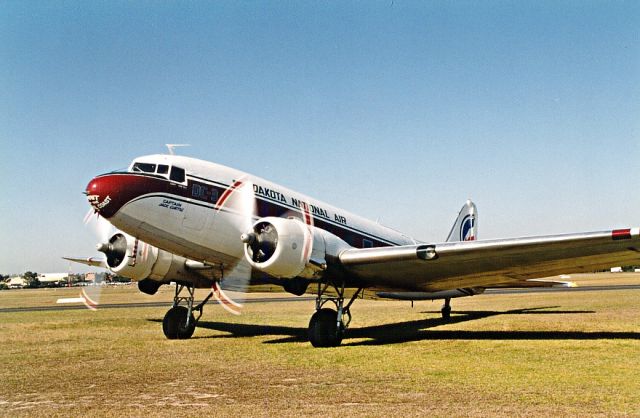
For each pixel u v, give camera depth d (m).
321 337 10.21
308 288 11.73
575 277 79.62
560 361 8.04
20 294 58.94
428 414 5.06
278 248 9.67
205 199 10.92
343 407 5.38
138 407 5.54
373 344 10.50
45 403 5.80
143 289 13.27
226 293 11.90
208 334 13.06
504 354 8.80
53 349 10.35
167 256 12.20
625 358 8.27
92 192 9.84
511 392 5.98
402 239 16.66
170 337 12.08
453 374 7.12
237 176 11.67
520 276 11.45
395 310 21.83
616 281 54.62
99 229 12.27
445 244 9.88
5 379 7.22
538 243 9.16
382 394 5.96
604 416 4.94
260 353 9.43
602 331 11.98
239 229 11.31
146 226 10.27
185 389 6.41
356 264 10.54
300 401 5.68
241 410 5.33
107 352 9.84
